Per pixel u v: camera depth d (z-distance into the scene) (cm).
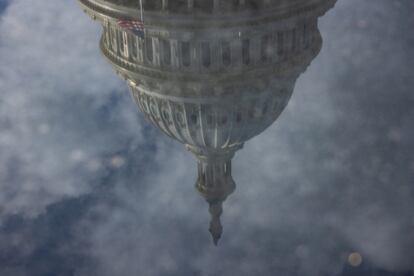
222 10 6694
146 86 6938
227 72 6719
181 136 6919
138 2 6931
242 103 6738
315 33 7038
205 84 6656
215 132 6366
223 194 5984
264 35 6831
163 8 6838
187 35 6800
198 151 6500
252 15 6738
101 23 7462
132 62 7094
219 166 6188
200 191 6031
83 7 7694
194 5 6775
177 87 6756
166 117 6950
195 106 6725
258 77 6675
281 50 6931
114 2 6975
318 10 7000
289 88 6806
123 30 6988
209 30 6762
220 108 6669
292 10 6806
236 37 6781
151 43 6950
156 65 6931
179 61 6919
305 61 6731
